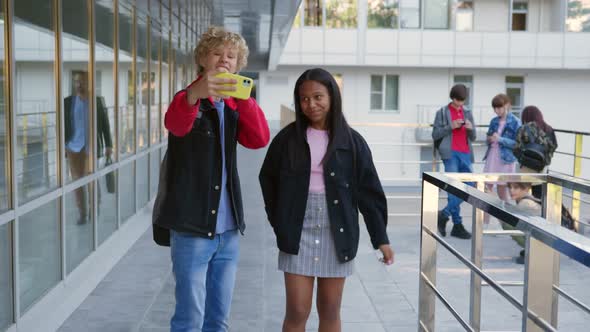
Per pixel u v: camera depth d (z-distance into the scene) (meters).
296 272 2.98
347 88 26.89
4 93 3.44
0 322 3.37
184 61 11.48
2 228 3.38
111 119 5.96
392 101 27.02
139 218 7.35
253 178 12.24
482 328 4.36
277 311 4.43
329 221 2.97
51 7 4.21
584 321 4.53
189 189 2.93
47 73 4.14
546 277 2.15
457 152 7.29
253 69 26.14
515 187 6.60
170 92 9.77
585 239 1.83
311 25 26.14
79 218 4.86
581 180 3.12
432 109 26.94
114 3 6.06
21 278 3.64
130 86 6.85
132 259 5.81
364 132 26.92
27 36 3.77
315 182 2.98
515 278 5.61
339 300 3.09
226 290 3.12
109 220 5.88
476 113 27.28
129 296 4.68
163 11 8.88
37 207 3.90
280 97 26.91
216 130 2.97
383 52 26.30
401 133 26.92
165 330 3.98
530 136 6.64
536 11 27.48
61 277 4.35
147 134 7.94
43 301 3.96
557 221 3.32
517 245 6.82
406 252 6.38
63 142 4.39
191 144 2.94
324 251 2.98
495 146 7.48
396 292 5.00
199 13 11.69
